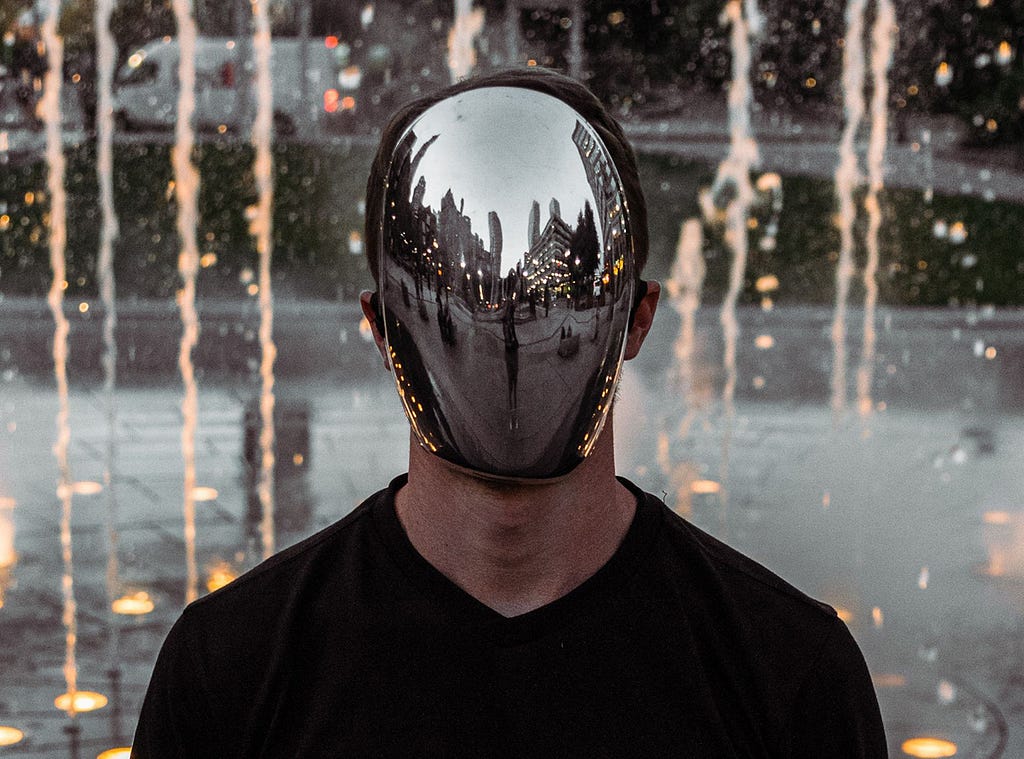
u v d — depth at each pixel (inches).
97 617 153.6
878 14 505.7
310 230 441.4
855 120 503.2
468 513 32.3
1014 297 438.3
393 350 28.2
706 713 33.1
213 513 197.6
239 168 458.0
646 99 516.4
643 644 33.1
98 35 447.2
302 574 34.5
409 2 480.1
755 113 516.4
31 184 442.3
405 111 31.5
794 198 481.4
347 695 32.8
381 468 226.8
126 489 210.5
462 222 26.8
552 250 26.7
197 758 34.7
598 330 27.3
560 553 32.9
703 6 510.9
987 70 514.6
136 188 449.4
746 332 387.5
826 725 34.5
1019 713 131.5
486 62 477.1
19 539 182.5
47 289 402.0
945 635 152.9
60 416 265.1
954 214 478.6
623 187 30.5
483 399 27.3
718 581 34.4
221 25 486.6
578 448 28.2
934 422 271.7
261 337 361.1
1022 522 198.1
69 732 123.6
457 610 32.7
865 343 375.9
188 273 416.5
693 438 253.1
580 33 488.7
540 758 32.3
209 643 34.4
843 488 217.2
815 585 169.6
